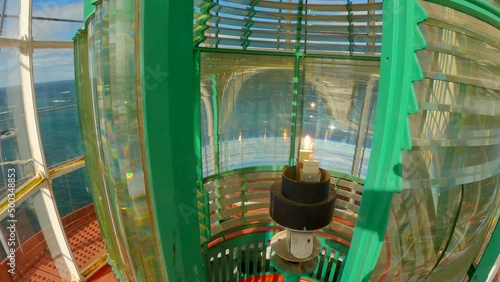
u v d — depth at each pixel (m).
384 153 1.94
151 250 2.34
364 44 5.34
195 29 4.45
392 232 2.17
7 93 7.29
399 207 2.13
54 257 8.07
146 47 1.78
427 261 2.56
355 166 6.45
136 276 2.79
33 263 8.12
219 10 4.30
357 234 2.14
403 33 1.79
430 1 1.91
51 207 7.88
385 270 2.33
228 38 5.14
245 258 6.24
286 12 4.77
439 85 2.09
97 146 3.23
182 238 2.19
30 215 8.74
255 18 4.87
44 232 8.39
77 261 8.75
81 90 3.62
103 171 3.08
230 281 6.14
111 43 2.19
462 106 2.10
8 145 7.71
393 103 1.87
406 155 1.99
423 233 2.38
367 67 5.77
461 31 2.14
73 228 10.25
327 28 5.10
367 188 2.06
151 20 1.76
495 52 2.54
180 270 2.27
